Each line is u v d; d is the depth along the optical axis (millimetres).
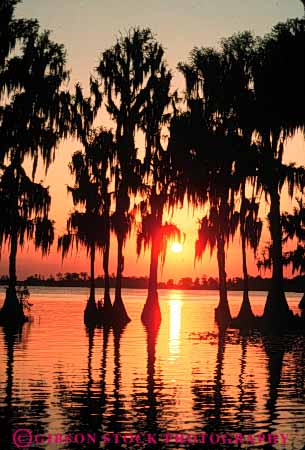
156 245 45188
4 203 38125
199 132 42406
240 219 44094
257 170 39406
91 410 13312
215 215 44500
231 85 40344
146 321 44469
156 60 45000
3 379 16906
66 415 12852
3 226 38125
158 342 28344
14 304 39562
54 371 18422
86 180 44094
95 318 43031
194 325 41625
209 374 18438
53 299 95375
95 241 43844
